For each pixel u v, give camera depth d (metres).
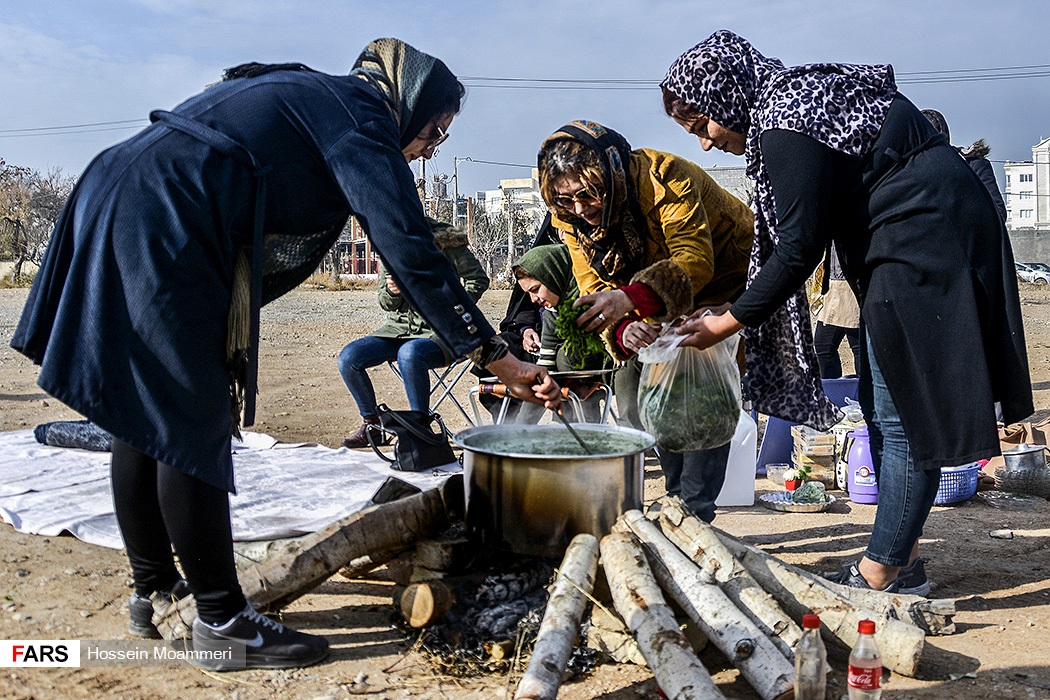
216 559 2.88
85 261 2.70
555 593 2.96
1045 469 5.52
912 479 3.37
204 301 2.72
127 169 2.71
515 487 3.28
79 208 2.76
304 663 3.06
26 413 8.10
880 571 3.50
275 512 4.67
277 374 10.74
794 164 3.18
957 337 3.18
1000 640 3.30
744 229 4.14
